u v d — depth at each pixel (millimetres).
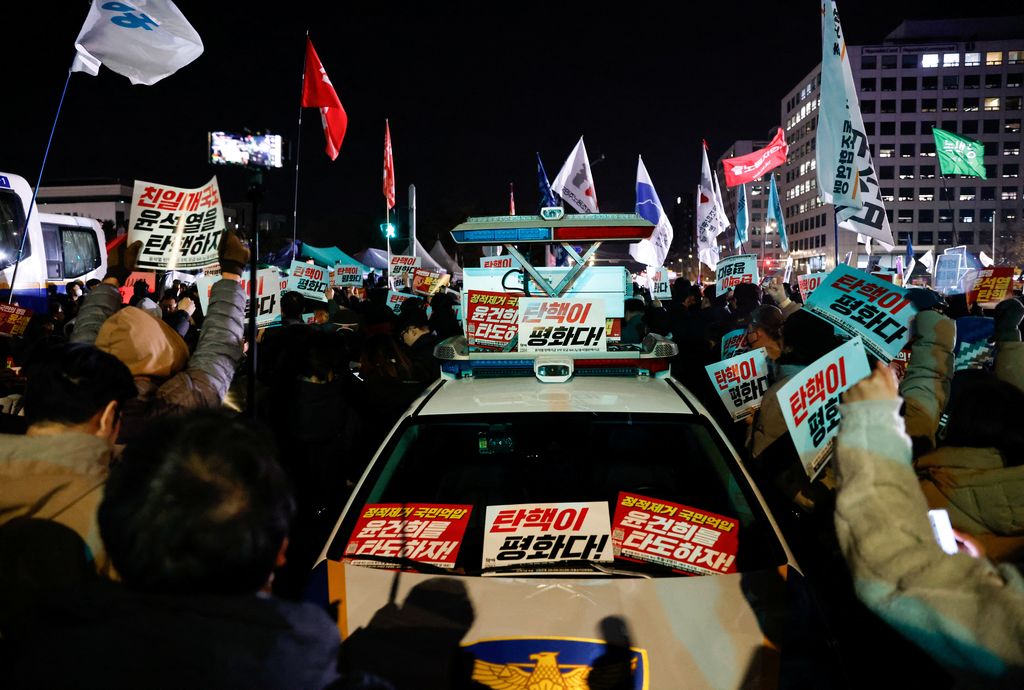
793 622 2668
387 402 5641
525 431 3691
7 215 12672
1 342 5699
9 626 1820
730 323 9266
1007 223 105688
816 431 3346
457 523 3221
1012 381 5035
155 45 6176
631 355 4258
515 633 2656
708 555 3010
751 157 19719
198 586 1230
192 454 1302
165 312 9227
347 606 2812
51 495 1899
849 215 8789
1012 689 1425
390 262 16484
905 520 1570
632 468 3553
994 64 105312
